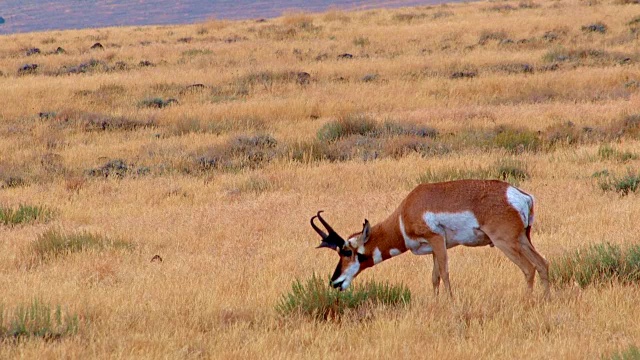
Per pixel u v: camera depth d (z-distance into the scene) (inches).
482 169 1827.0
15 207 1717.5
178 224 1520.7
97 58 4224.9
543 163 1916.8
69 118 2834.6
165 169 2122.3
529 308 927.0
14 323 874.8
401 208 997.8
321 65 3690.9
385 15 5629.9
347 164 2052.2
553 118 2492.6
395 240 1000.2
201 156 2225.6
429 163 1957.4
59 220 1610.5
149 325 917.8
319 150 2229.3
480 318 907.4
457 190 971.9
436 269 1003.3
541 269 954.7
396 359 785.6
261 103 2930.6
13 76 3823.8
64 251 1334.9
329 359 786.2
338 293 968.3
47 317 895.7
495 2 6072.8
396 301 979.3
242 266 1193.4
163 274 1158.3
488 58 3693.4
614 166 1827.0
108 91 3292.3
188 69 3841.0
